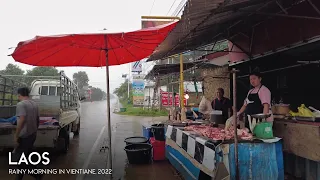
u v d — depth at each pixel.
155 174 5.81
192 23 4.29
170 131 6.05
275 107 4.95
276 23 5.69
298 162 4.51
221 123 5.43
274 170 3.82
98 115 23.58
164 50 6.83
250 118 4.20
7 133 6.30
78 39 4.38
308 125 3.93
